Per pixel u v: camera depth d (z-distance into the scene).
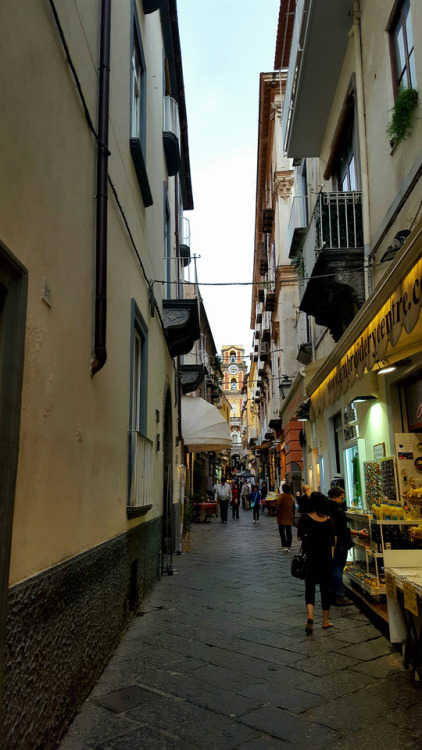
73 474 3.73
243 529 19.19
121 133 6.06
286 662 4.67
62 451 3.48
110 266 5.26
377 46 7.63
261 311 36.53
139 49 7.76
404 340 5.92
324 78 10.16
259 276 40.12
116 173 5.70
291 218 14.86
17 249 2.72
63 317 3.56
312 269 9.19
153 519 8.23
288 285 23.62
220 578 9.02
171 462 11.79
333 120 10.80
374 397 7.85
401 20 6.81
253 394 62.81
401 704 3.74
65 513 3.51
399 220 6.73
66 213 3.68
